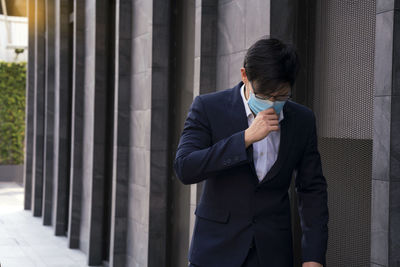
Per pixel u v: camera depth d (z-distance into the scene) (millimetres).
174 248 7168
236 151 2551
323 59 4473
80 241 10680
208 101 2834
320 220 2844
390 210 3350
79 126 10641
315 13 4582
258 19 4902
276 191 2785
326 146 4422
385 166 3377
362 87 4008
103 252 9469
